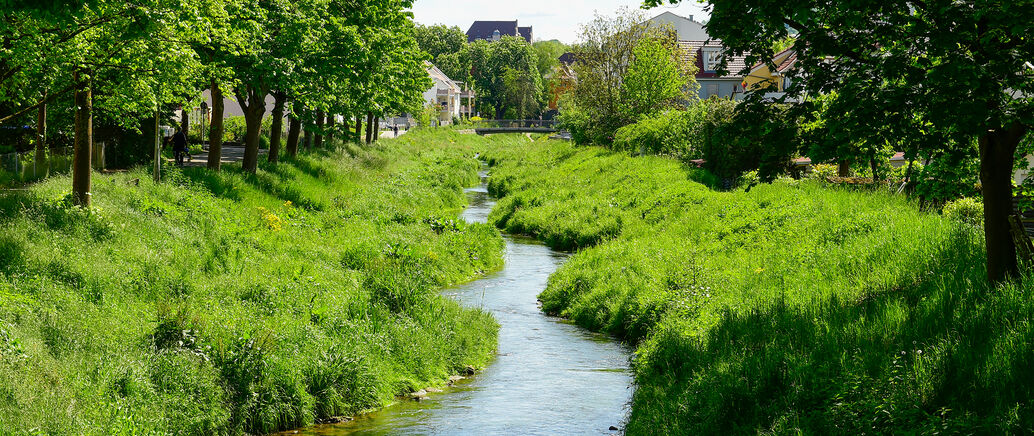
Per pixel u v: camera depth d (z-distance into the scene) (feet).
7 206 53.47
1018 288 32.53
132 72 61.57
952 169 49.60
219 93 88.69
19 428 27.76
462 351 47.78
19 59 51.96
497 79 517.14
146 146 101.30
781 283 48.24
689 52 253.44
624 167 136.15
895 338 32.07
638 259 66.74
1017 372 25.66
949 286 36.24
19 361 31.81
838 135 34.17
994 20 31.01
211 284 49.60
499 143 342.44
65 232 51.55
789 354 32.83
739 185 97.04
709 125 118.32
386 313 49.21
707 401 31.78
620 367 46.39
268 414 35.83
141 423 30.68
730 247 67.41
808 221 65.57
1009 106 32.71
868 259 48.88
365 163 147.95
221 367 37.01
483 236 86.28
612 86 204.64
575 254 82.58
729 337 38.60
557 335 54.29
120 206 62.44
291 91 89.04
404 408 39.42
